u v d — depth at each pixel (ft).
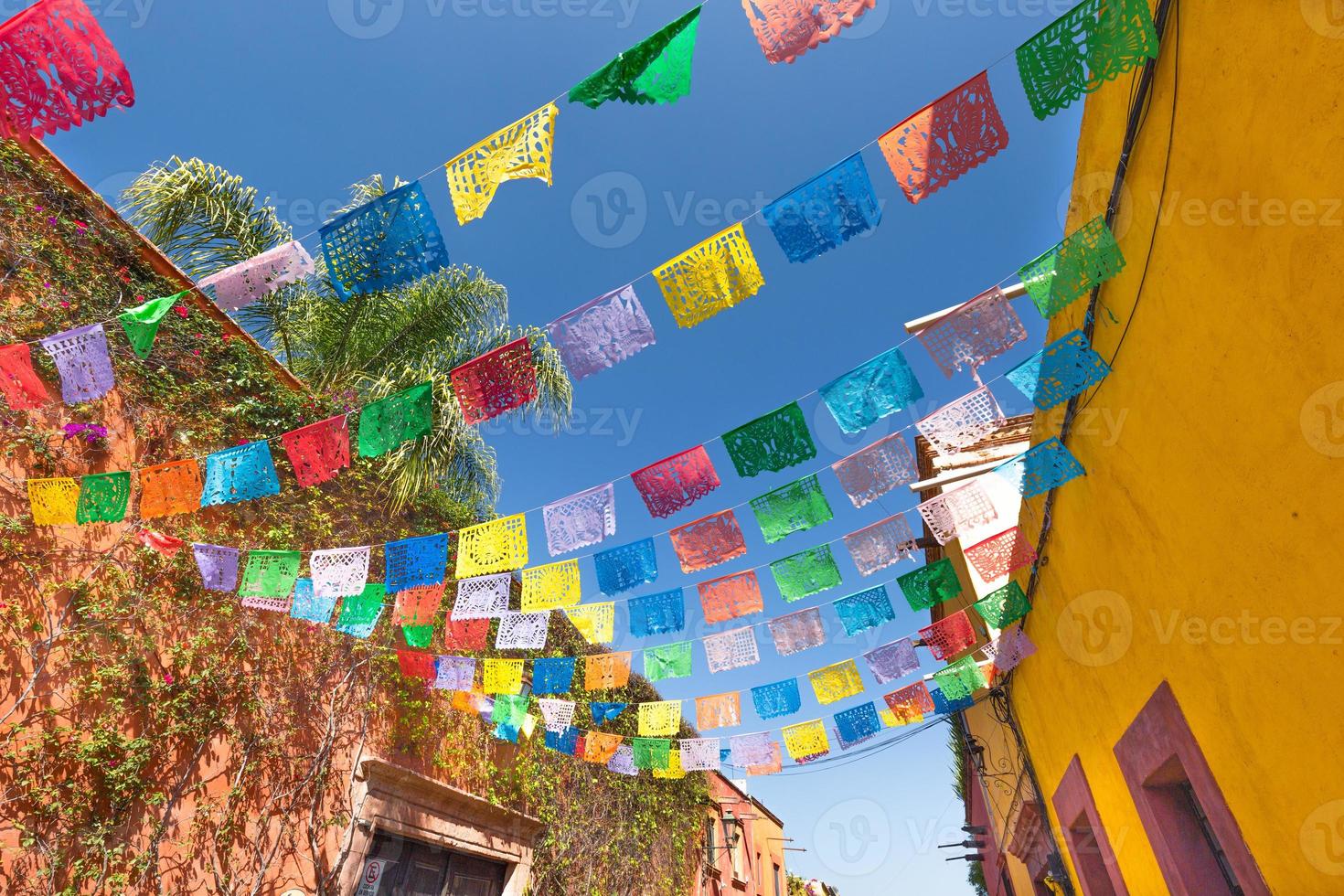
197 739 11.97
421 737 17.62
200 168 15.57
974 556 13.08
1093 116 8.96
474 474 19.10
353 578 11.07
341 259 7.16
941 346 8.80
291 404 15.38
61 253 11.85
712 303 7.90
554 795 23.29
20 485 10.37
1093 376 9.34
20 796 9.41
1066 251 8.45
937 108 7.15
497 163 6.86
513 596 21.02
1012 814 23.34
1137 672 10.24
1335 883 6.16
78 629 10.57
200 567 11.32
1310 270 5.51
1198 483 7.70
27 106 6.09
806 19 6.21
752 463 9.85
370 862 15.29
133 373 12.53
